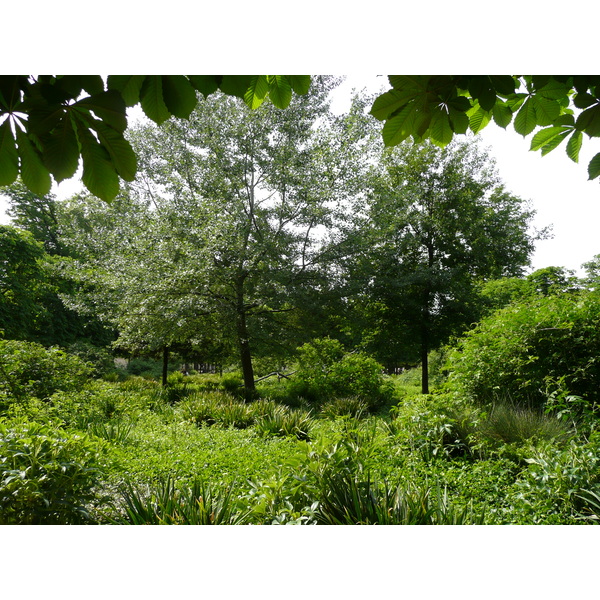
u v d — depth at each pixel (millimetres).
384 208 15031
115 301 14273
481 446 5086
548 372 6371
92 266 15305
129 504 3365
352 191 14609
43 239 27266
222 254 13852
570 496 3520
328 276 14594
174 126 15141
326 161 14516
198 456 5391
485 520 3518
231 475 4656
